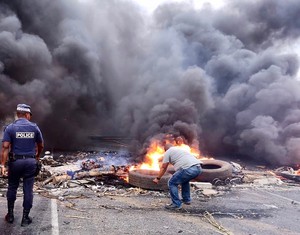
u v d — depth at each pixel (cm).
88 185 739
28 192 436
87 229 433
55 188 699
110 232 427
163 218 508
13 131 427
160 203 609
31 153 438
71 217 483
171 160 585
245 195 718
